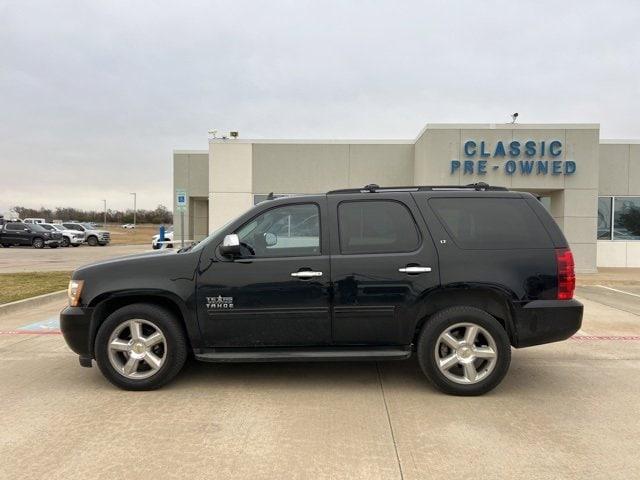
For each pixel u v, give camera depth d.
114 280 4.68
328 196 4.85
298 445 3.57
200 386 4.86
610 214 18.05
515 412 4.20
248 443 3.60
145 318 4.65
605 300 10.56
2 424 3.94
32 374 5.27
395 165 18.38
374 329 4.65
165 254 4.83
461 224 4.73
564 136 15.50
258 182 18.50
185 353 4.74
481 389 4.54
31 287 11.75
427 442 3.62
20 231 36.44
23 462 3.32
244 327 4.65
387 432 3.79
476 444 3.59
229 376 5.17
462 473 3.18
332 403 4.40
